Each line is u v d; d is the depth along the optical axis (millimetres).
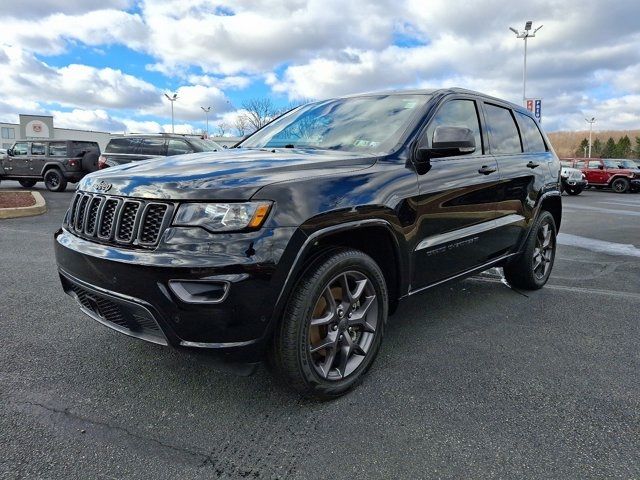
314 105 4156
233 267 2205
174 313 2242
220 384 2867
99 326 3693
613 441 2361
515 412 2613
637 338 3689
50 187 16688
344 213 2562
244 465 2154
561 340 3631
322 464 2168
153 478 2055
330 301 2637
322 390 2629
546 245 5008
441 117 3537
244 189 2312
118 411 2564
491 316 4156
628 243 7941
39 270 5285
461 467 2156
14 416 2486
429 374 3045
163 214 2328
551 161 4980
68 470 2090
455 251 3527
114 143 12742
